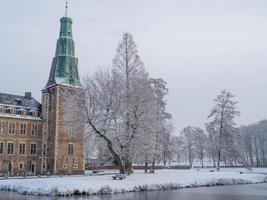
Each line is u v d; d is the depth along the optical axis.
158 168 90.06
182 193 35.28
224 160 72.75
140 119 43.16
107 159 49.12
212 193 35.59
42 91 80.38
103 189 34.47
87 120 41.91
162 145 58.81
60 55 80.00
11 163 71.94
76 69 80.50
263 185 48.47
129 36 52.16
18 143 73.69
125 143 42.72
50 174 72.25
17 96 80.38
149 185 38.62
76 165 75.88
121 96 43.12
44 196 32.12
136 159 45.94
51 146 75.88
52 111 77.62
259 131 121.81
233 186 46.16
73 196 32.03
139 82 44.81
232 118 72.31
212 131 73.25
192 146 123.56
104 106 42.47
